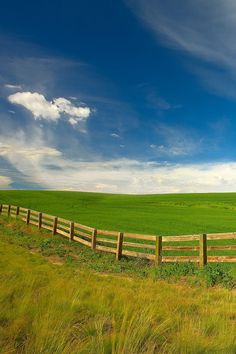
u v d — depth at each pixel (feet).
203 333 19.81
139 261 62.03
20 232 99.60
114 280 43.45
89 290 32.68
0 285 29.96
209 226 123.95
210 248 54.39
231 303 29.40
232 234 52.44
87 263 62.49
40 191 364.58
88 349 16.93
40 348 16.37
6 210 147.95
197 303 29.66
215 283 43.60
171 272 50.78
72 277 42.39
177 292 35.99
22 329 19.90
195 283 43.86
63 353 16.28
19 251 65.87
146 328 19.29
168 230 111.14
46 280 37.17
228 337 18.89
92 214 168.76
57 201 270.87
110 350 17.31
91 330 20.13
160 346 18.93
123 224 126.21
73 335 19.56
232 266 55.83
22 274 37.83
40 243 81.71
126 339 17.19
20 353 17.01
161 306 27.07
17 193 327.26
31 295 27.32
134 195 360.07
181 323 22.17
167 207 230.27
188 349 17.35
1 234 96.78
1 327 19.93
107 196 343.87
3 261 50.19
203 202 262.26
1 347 16.96
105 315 23.34
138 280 44.65
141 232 106.01
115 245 85.15
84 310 25.11
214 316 23.20
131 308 24.76
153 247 61.93
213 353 17.39
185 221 141.69
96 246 74.38
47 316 20.54
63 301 25.26
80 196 332.19
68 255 70.08
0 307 23.02
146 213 181.47
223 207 230.27
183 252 76.84
